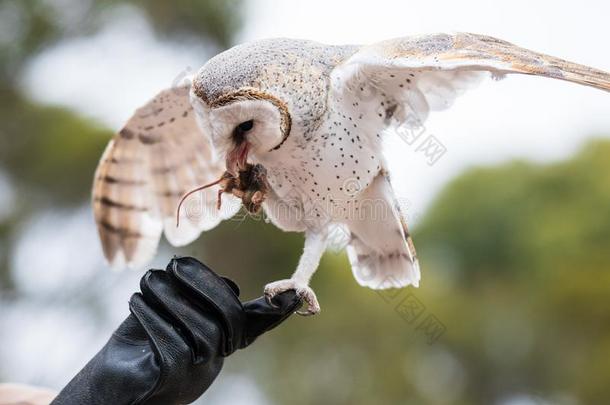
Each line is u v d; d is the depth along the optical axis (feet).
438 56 15.70
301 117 16.19
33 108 36.88
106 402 13.32
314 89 16.28
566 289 57.41
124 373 13.42
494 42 16.38
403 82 16.67
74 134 36.22
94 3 35.78
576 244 59.72
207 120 15.89
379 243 18.07
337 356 38.86
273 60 15.96
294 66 16.12
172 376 13.11
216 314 13.71
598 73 15.16
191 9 35.09
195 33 35.73
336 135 16.67
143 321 13.41
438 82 16.98
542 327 56.75
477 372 53.21
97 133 36.35
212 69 15.78
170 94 18.84
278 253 33.78
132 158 20.30
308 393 38.17
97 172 20.48
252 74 15.69
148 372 13.38
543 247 59.88
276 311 14.62
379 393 38.86
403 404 39.93
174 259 13.98
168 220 20.59
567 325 56.85
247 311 14.44
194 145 19.97
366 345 38.99
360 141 16.88
